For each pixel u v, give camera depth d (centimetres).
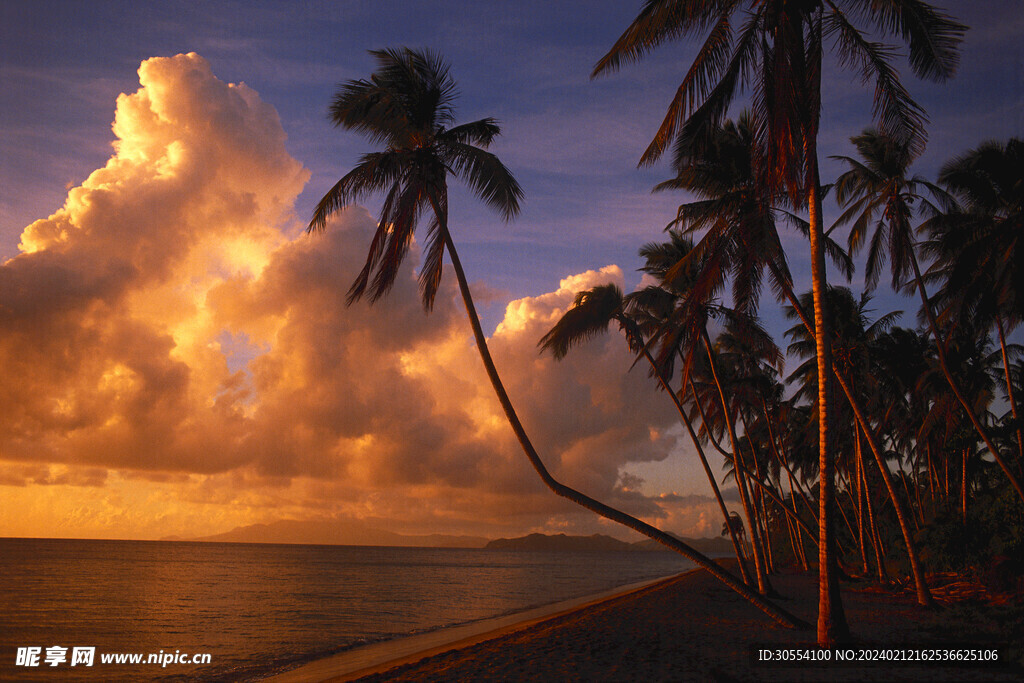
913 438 3803
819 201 1312
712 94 1316
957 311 2112
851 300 2798
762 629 1775
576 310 1922
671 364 2183
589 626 1956
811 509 4456
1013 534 2372
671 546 1437
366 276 1415
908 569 3341
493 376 1358
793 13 1260
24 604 4075
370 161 1437
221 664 1978
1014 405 2372
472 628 2653
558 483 1330
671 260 2277
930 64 1266
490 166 1401
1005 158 1912
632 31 1238
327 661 1914
